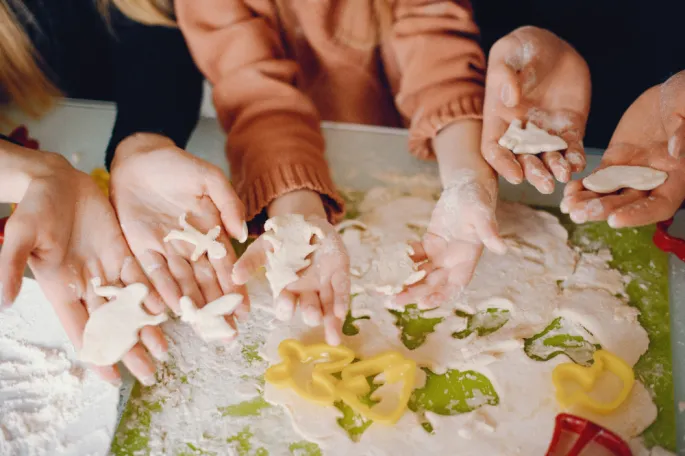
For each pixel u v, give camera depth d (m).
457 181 0.74
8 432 0.66
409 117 0.88
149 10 0.87
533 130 0.74
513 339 0.69
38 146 0.84
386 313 0.72
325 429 0.65
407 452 0.64
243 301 0.67
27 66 0.91
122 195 0.72
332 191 0.77
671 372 0.68
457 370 0.68
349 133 0.88
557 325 0.71
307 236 0.69
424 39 0.85
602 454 0.62
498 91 0.76
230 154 0.83
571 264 0.75
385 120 0.95
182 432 0.65
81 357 0.64
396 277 0.71
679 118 0.70
